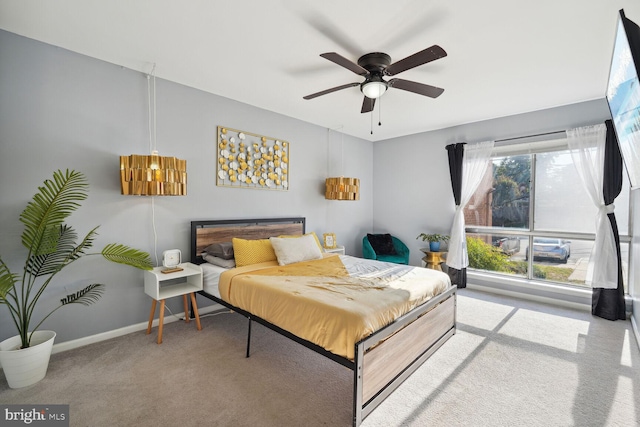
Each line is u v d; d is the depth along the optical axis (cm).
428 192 461
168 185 248
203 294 293
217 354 229
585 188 320
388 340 180
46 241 197
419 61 189
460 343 251
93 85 243
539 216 370
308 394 182
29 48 215
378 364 171
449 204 439
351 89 304
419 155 471
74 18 191
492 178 407
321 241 445
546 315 314
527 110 359
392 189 507
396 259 445
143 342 248
